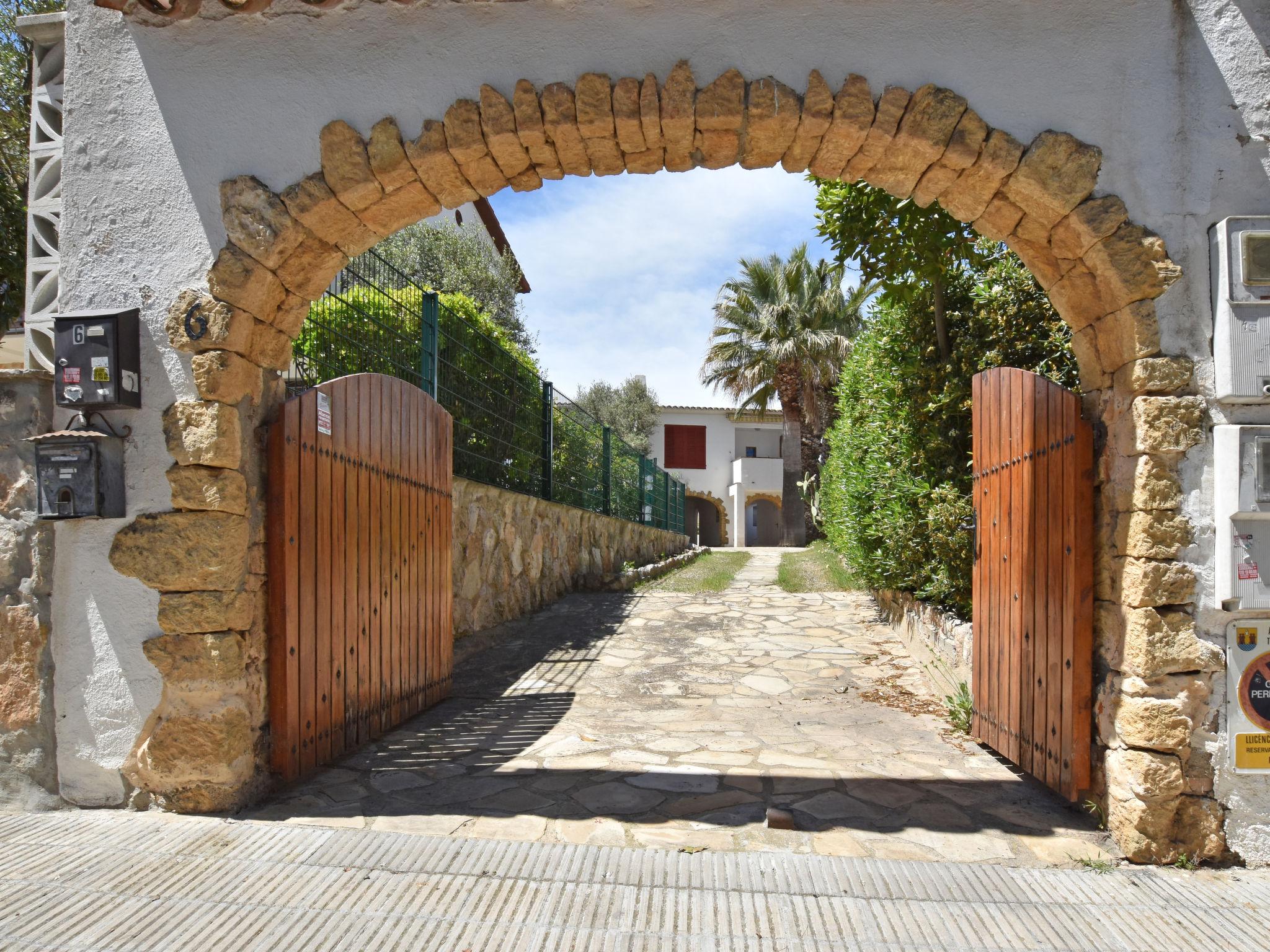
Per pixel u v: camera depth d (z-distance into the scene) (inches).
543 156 137.6
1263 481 116.1
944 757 165.5
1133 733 119.7
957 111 125.5
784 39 127.4
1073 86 125.3
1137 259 121.6
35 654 132.8
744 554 789.9
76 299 135.3
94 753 132.0
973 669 179.2
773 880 109.9
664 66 128.3
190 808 130.3
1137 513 121.3
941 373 238.8
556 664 253.1
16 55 303.4
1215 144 123.1
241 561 133.4
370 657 173.2
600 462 490.3
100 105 136.6
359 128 132.6
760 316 916.0
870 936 96.8
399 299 245.3
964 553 219.5
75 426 131.7
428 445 207.2
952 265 231.8
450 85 131.3
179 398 131.6
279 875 110.0
